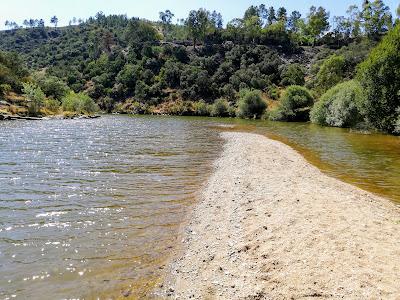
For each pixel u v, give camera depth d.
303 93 70.81
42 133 37.34
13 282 8.30
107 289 8.10
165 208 13.73
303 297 7.45
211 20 154.38
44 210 13.19
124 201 14.51
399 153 27.45
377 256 8.98
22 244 10.29
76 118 65.00
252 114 80.38
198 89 101.38
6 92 67.38
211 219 12.30
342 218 11.59
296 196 13.95
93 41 152.00
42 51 151.88
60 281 8.39
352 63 95.94
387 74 39.78
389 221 11.75
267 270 8.59
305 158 25.41
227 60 117.19
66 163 21.86
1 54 85.81
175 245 10.43
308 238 9.95
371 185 17.80
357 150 29.03
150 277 8.63
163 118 77.06
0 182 16.88
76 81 114.38
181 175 19.39
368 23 127.06
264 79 101.88
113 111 100.62
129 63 118.94
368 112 42.41
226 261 9.25
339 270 8.31
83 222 12.09
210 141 35.22
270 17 172.75
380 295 7.37
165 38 156.62
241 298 7.60
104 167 21.05
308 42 143.12
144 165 21.97
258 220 11.62
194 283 8.33
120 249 10.13
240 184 16.50
